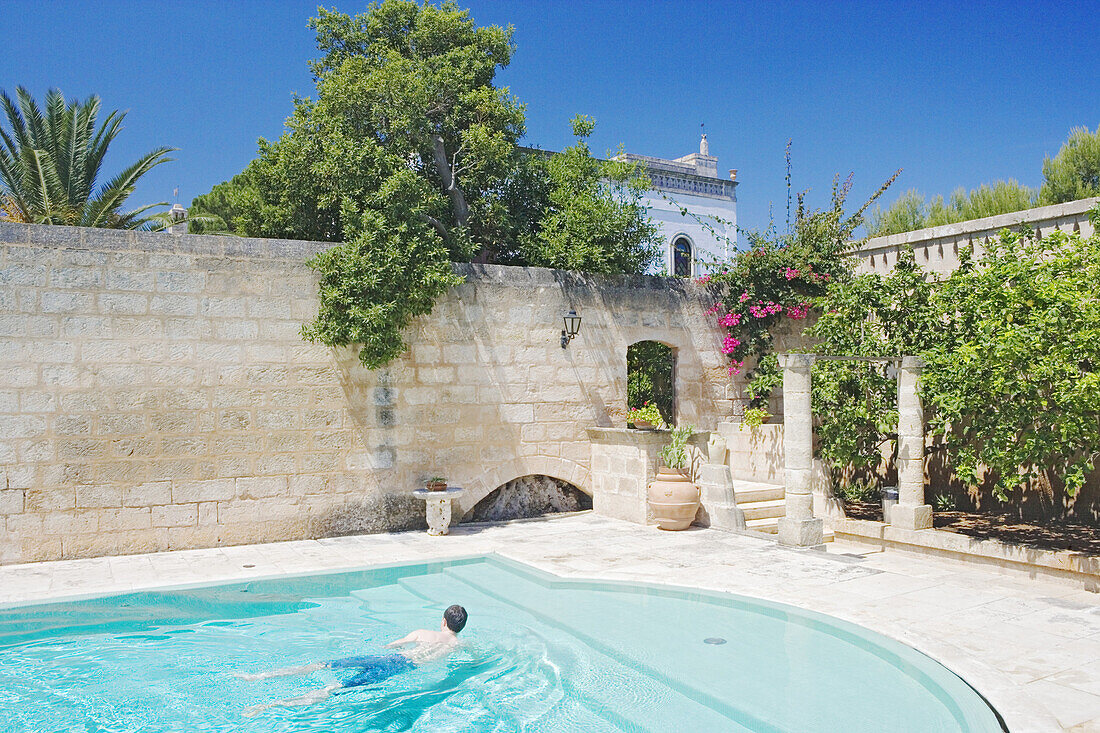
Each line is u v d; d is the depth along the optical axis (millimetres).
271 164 14281
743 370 13789
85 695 5301
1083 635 6082
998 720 4535
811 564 8562
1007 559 8359
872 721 4688
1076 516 10367
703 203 25500
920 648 5781
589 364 12156
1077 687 5008
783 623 6695
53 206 20609
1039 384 8555
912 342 10617
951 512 11461
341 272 9891
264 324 9859
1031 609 6820
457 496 10508
